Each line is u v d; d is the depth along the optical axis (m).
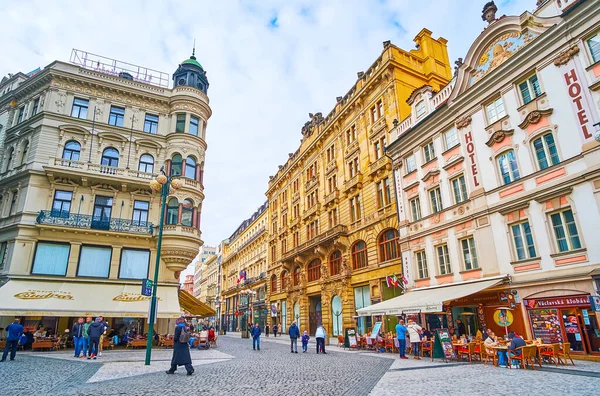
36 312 20.58
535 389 8.51
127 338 23.33
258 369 13.38
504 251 17.45
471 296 18.77
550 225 15.72
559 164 15.46
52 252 24.58
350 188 32.44
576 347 14.02
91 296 23.36
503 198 17.88
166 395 8.48
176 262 27.14
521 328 16.09
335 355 18.97
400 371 12.37
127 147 28.59
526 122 17.02
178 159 29.36
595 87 14.47
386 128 28.95
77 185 26.31
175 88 31.25
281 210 49.53
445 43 33.72
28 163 26.02
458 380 10.16
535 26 17.30
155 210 27.83
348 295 30.86
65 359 16.22
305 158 43.47
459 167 20.80
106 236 25.91
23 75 32.50
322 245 35.03
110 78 29.42
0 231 25.12
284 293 44.47
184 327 12.48
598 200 13.99
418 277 22.97
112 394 8.58
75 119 27.55
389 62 29.03
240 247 70.88
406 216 24.55
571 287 14.37
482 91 19.66
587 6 14.96
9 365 13.97
